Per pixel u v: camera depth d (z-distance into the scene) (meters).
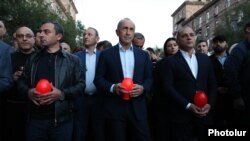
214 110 6.23
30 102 4.41
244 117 5.18
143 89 4.82
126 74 4.97
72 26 38.47
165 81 5.05
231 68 5.18
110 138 4.91
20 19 25.64
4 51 4.47
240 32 29.83
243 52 5.19
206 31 63.00
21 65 5.46
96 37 6.45
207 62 5.16
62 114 4.34
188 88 4.96
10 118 5.32
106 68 5.04
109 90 4.81
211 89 5.13
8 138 5.40
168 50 6.52
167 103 5.30
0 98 5.26
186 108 4.81
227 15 32.88
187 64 5.05
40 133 4.32
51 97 4.12
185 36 5.07
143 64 5.04
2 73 4.41
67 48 7.34
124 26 4.96
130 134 4.98
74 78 4.54
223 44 6.54
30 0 26.88
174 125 5.02
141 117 4.88
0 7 24.64
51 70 4.41
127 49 5.06
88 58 6.35
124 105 4.88
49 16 28.09
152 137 6.18
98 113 6.06
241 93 5.19
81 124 6.05
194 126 5.02
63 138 4.36
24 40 5.46
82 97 6.14
